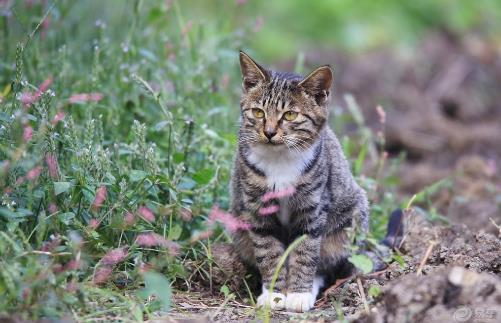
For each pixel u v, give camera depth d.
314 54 24.47
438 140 18.64
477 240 10.42
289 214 10.00
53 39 13.06
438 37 26.41
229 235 10.45
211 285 9.88
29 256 8.02
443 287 7.69
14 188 8.84
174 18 16.02
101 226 9.45
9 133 9.02
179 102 12.16
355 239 10.20
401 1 27.75
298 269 9.98
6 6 12.79
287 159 9.80
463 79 22.53
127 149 10.53
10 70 11.86
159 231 9.74
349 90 21.84
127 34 13.30
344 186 10.51
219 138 11.29
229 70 14.92
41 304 7.77
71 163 9.91
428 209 13.81
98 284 8.97
